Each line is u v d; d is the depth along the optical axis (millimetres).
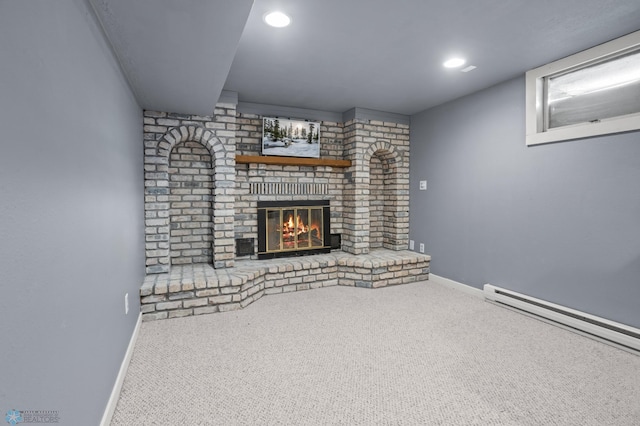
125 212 2270
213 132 3623
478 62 2945
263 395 1906
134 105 2799
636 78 2494
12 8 807
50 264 1007
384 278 4129
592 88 2746
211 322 2977
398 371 2168
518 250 3309
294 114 4422
